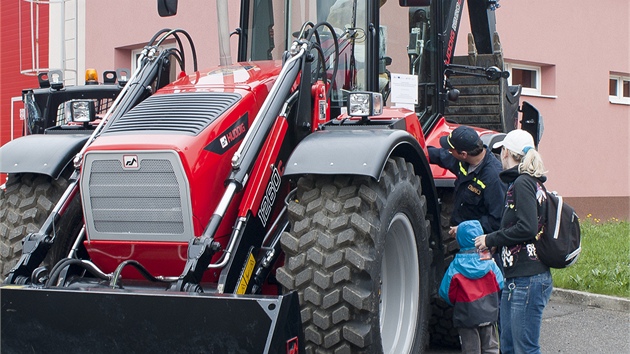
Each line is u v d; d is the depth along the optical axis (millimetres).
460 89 7500
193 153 4145
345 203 4289
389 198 4434
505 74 6848
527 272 4707
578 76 13977
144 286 4305
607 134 14555
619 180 14797
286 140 4656
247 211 4230
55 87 6637
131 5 13141
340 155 4289
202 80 4941
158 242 4219
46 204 4867
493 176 5332
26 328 3836
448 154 5562
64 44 13062
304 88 4777
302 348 3633
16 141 5078
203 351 3572
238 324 3502
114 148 4207
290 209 4402
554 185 13688
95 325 3715
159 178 4156
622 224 13281
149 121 4406
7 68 14914
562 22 13633
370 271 4172
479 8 7891
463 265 4918
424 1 5324
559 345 6184
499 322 5191
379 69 5828
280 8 5902
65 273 4359
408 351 4805
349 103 4773
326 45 5535
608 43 14500
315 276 4199
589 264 8945
